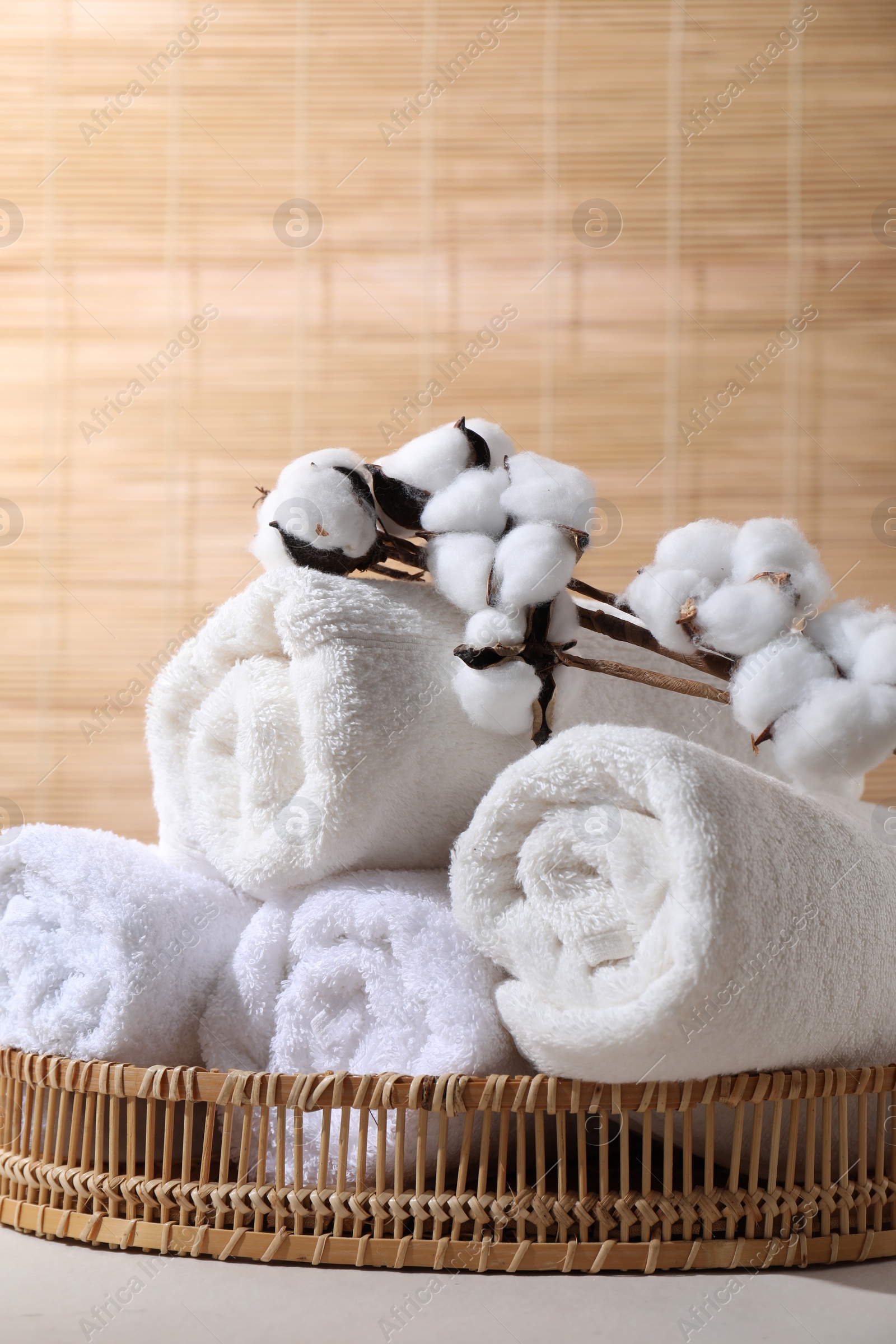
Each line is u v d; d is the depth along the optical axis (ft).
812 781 4.13
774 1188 4.05
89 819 8.00
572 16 8.14
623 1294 3.95
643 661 4.47
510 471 4.33
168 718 4.45
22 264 8.27
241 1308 3.92
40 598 8.10
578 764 4.00
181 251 8.24
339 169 8.21
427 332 8.11
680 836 3.92
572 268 8.07
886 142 8.06
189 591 8.13
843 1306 3.95
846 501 7.92
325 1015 4.20
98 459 8.18
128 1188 4.10
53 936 4.28
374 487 4.36
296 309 8.18
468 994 4.10
